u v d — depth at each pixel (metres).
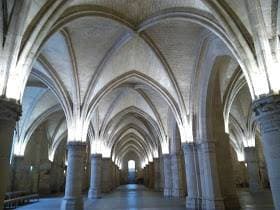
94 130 25.31
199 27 13.40
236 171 36.59
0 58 7.66
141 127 35.75
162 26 13.97
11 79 7.78
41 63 15.30
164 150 25.62
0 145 7.17
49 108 24.05
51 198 24.14
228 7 9.27
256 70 8.47
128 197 23.78
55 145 31.00
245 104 24.81
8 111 7.44
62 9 9.41
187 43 14.85
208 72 14.26
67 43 14.06
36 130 28.20
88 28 13.72
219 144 14.50
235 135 33.09
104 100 23.91
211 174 13.67
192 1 11.15
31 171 26.88
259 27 8.21
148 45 15.21
